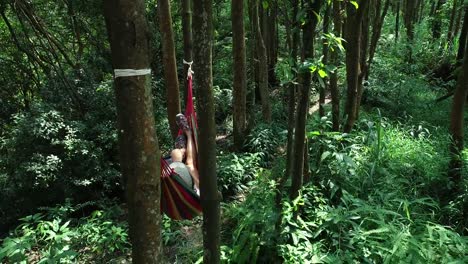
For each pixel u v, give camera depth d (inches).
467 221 179.3
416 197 193.0
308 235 161.6
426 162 210.8
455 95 192.7
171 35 219.6
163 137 281.3
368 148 225.3
